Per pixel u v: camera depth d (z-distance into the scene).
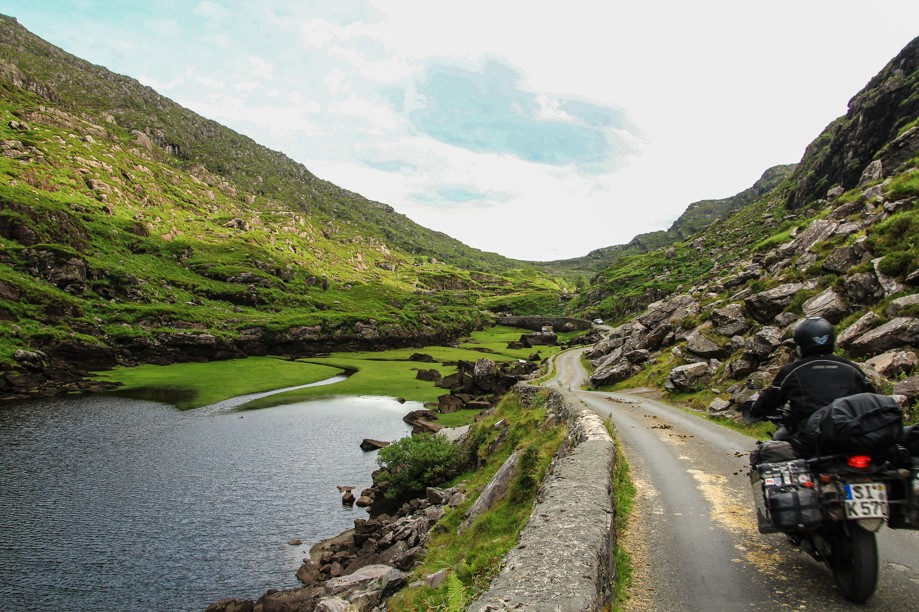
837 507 5.29
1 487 39.22
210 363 121.75
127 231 188.50
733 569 7.07
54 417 63.00
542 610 4.13
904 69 135.38
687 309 58.78
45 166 199.38
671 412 30.45
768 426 20.22
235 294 174.88
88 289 131.00
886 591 5.97
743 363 32.44
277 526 34.16
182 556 29.84
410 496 36.03
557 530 6.11
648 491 11.91
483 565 10.19
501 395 86.25
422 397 88.56
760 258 59.53
